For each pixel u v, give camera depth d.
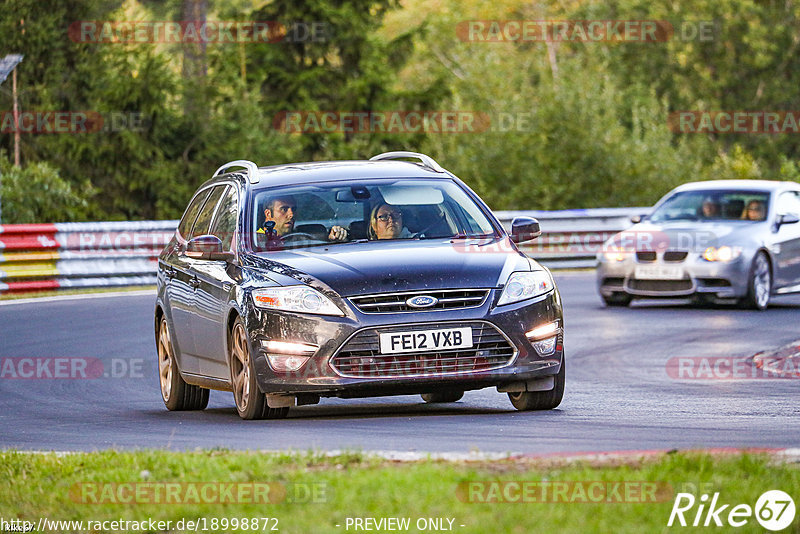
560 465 20.00
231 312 29.11
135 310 59.72
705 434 25.50
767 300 58.53
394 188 31.41
